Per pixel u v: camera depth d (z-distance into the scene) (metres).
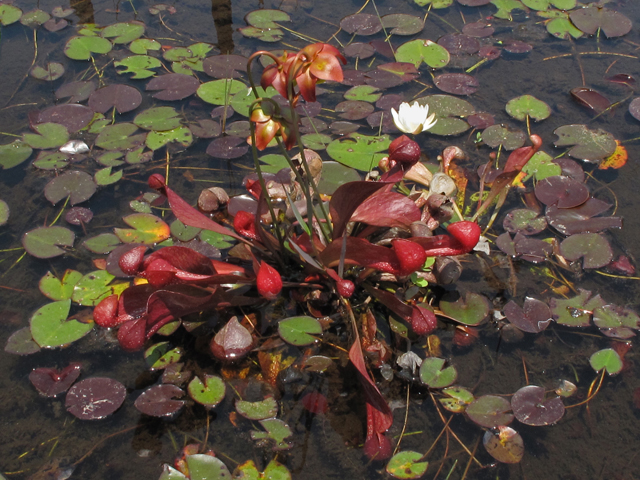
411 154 0.99
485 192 1.20
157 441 0.98
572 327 1.07
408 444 0.98
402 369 1.03
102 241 1.13
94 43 1.44
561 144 1.24
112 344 1.05
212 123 1.28
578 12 1.51
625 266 1.11
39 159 1.22
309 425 0.99
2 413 1.00
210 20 1.51
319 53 0.90
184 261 1.01
